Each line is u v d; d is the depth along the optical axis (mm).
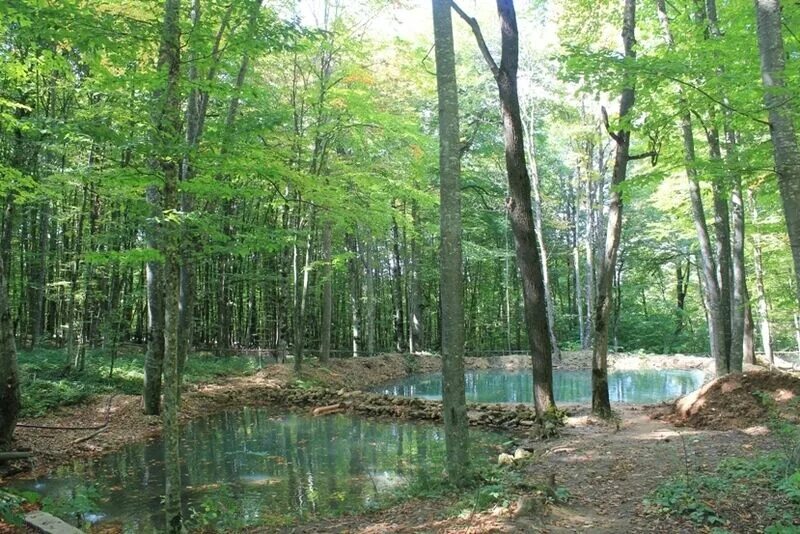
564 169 36375
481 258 30281
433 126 25406
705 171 7902
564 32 16844
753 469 5922
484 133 24781
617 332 37062
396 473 8383
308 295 22578
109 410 11945
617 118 10398
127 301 16375
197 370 17375
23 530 5453
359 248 28703
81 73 11516
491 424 12383
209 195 9398
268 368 18781
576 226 34031
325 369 20641
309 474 8453
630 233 34062
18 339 18922
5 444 8828
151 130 5500
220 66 6191
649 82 7453
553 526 4949
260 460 9352
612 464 7176
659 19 13242
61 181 10500
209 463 9172
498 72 10625
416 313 30469
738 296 13234
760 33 5168
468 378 24344
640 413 11414
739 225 13359
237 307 27969
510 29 10531
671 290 42562
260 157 9195
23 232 17422
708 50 8133
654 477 6348
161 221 5363
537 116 29141
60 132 5621
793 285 20016
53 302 20453
